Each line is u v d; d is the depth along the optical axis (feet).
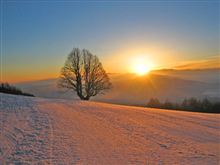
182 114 61.93
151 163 22.81
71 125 39.40
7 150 25.18
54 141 29.27
